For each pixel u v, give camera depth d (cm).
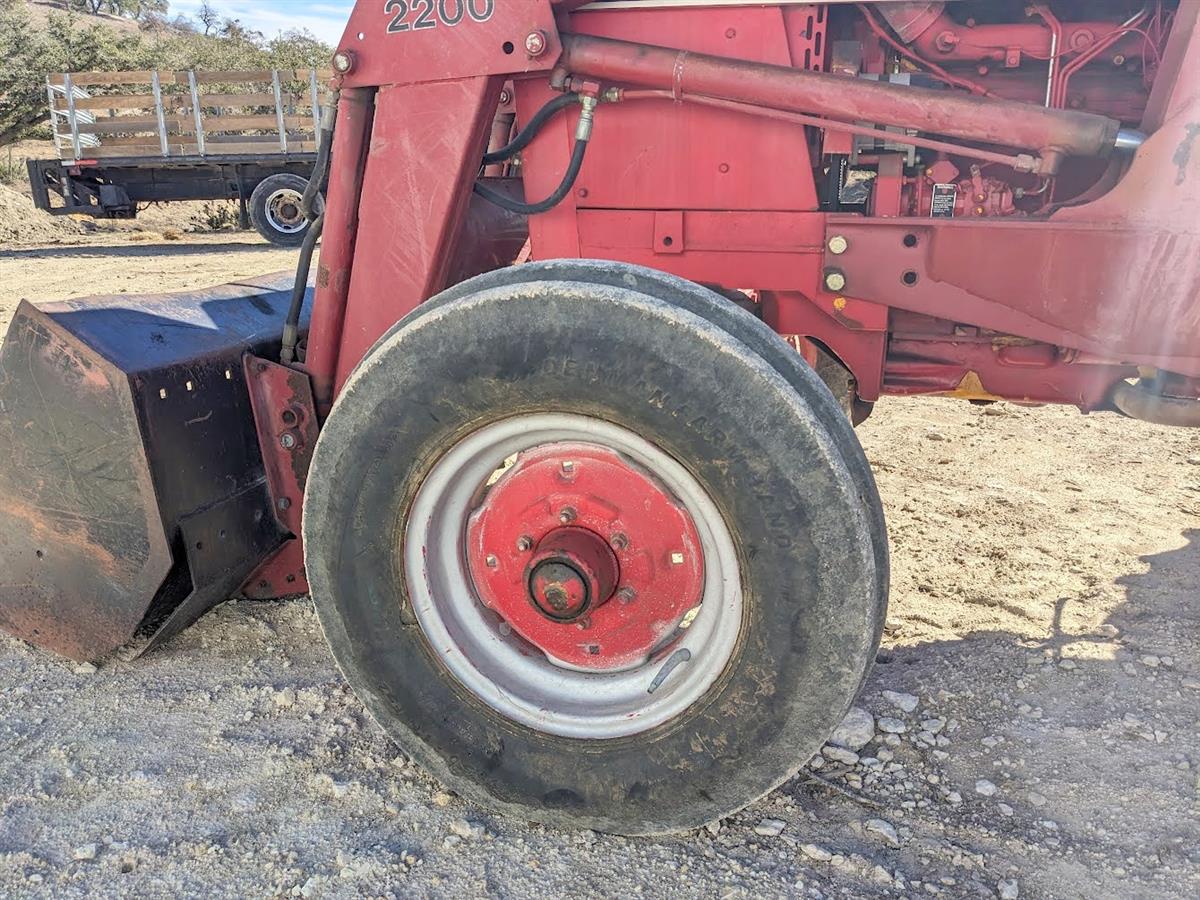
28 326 263
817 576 185
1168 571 345
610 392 190
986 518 397
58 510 276
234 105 1431
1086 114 234
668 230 268
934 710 267
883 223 255
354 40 247
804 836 220
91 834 221
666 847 216
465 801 231
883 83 243
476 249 304
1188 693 271
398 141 249
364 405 204
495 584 225
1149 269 243
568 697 219
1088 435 508
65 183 1422
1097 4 265
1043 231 246
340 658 223
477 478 218
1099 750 248
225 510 287
